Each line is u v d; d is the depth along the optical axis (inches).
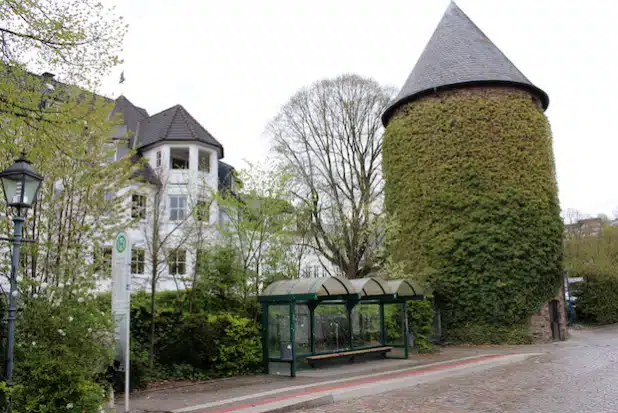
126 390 343.9
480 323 874.1
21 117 346.0
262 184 651.5
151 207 553.6
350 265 1114.1
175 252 576.7
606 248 1633.9
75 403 283.9
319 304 596.4
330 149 1355.8
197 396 406.0
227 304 590.6
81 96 429.4
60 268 378.0
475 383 451.2
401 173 981.2
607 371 493.0
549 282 896.3
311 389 427.5
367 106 1357.0
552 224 910.4
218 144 1248.2
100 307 401.1
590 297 1285.7
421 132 959.6
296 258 692.1
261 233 627.8
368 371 545.0
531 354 680.4
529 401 357.7
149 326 493.0
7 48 343.9
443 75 959.6
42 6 342.0
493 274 867.4
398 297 673.0
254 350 538.6
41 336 303.9
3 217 370.0
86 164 414.9
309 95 1374.3
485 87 935.0
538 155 927.7
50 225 388.8
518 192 890.7
